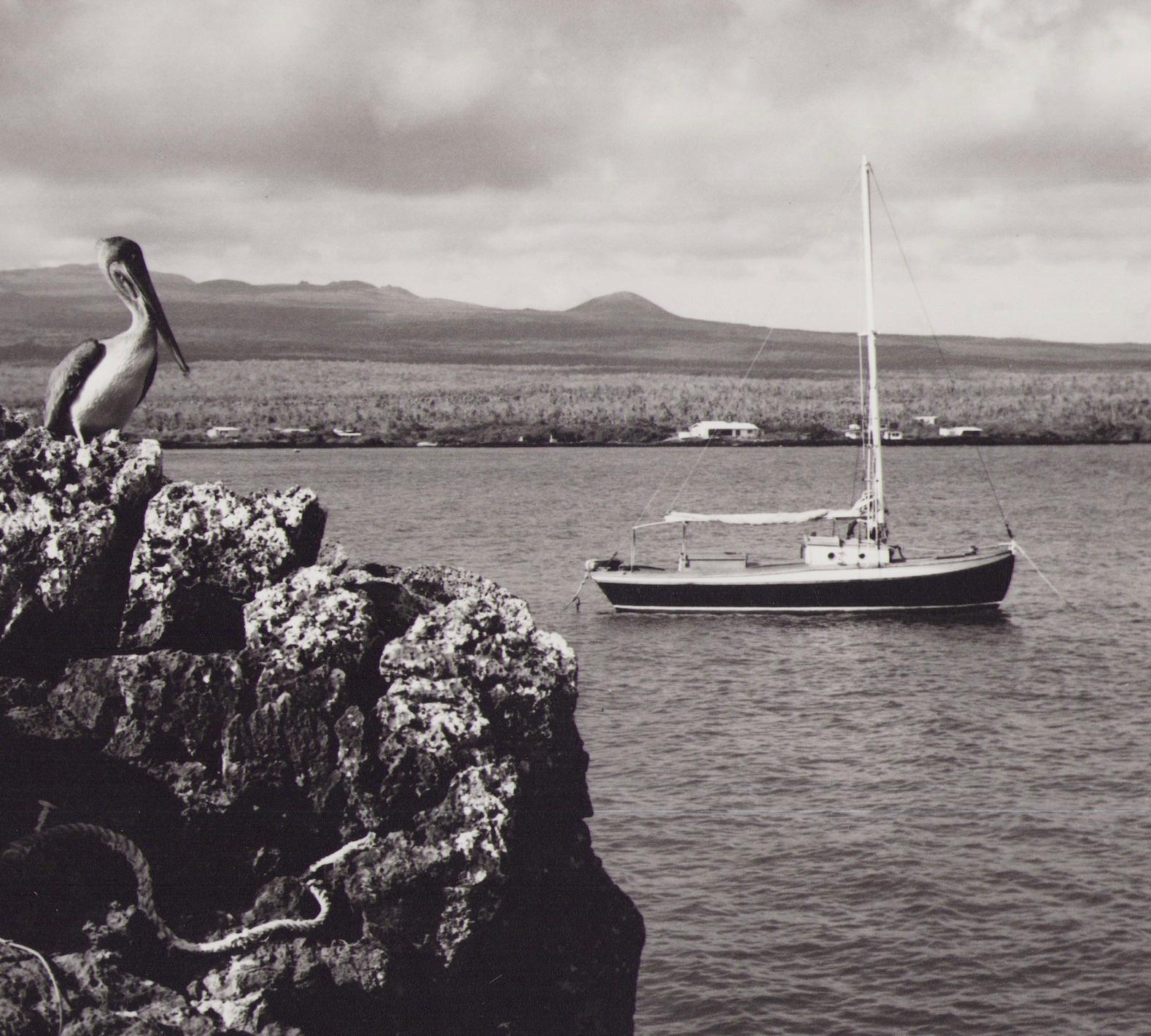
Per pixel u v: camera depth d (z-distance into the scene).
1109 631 69.12
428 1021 12.59
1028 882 31.41
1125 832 34.84
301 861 12.88
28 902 11.96
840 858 33.16
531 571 102.44
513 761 13.24
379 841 12.62
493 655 13.87
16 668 13.64
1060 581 90.94
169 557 14.02
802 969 27.30
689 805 37.94
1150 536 127.00
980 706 52.19
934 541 125.75
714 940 28.52
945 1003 25.86
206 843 12.80
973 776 41.06
